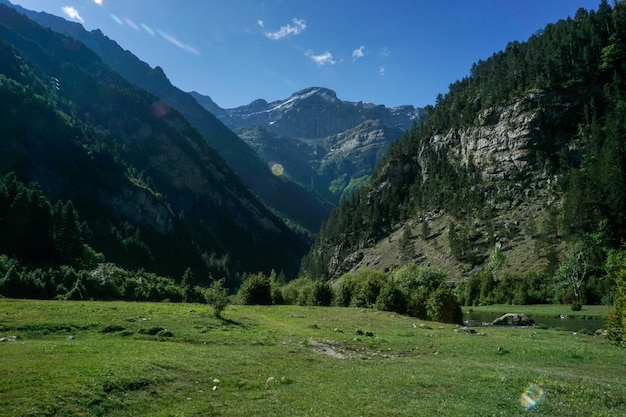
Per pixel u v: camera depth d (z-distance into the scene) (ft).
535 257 435.94
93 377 62.28
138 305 162.20
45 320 110.22
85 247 464.65
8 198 415.85
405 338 131.95
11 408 49.55
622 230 374.02
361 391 64.44
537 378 72.02
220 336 113.70
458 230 566.77
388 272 593.42
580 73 603.67
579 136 549.95
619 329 125.70
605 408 56.90
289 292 347.15
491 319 275.18
